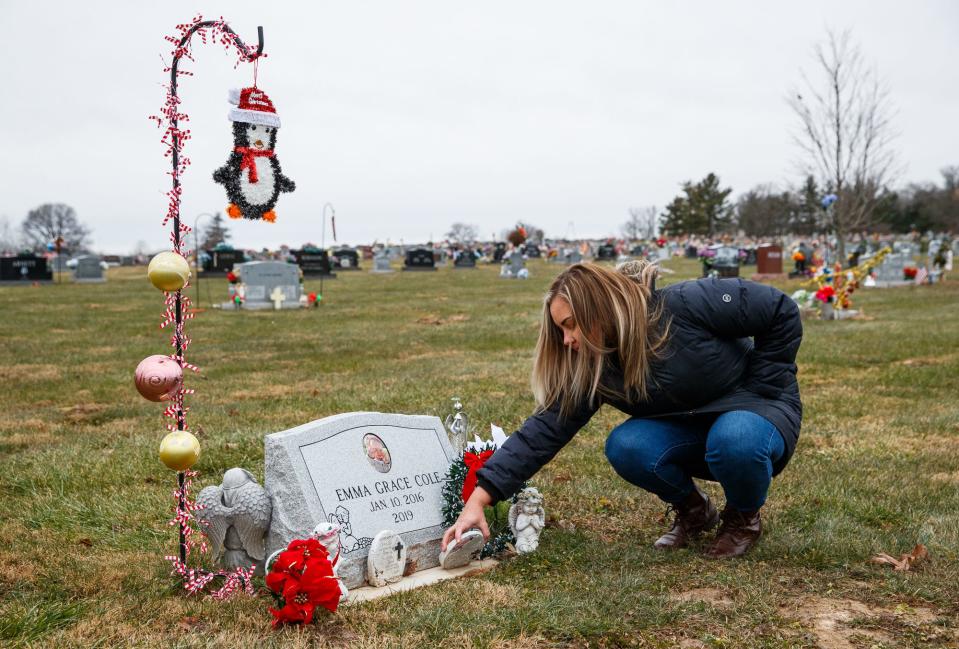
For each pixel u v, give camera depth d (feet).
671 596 11.18
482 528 11.67
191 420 24.32
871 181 94.48
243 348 45.16
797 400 12.46
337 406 26.50
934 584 11.44
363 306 75.05
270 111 12.23
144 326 57.88
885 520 14.80
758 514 13.05
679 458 12.88
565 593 11.26
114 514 15.42
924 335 43.42
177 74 11.21
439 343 46.60
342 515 11.89
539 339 11.99
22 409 27.99
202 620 10.61
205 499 11.74
